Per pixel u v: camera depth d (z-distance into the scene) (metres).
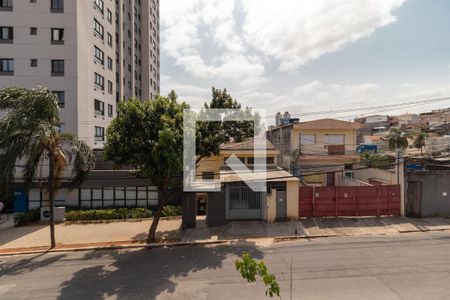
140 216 20.53
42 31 25.72
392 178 21.47
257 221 18.30
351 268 11.41
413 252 13.05
